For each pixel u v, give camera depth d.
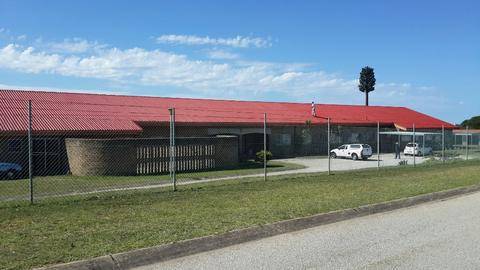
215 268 6.71
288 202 12.01
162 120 36.75
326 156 45.75
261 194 13.48
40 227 8.62
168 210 10.65
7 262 6.40
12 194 14.76
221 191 14.13
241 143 42.94
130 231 8.36
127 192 14.16
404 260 7.09
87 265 6.50
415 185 16.44
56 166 27.08
